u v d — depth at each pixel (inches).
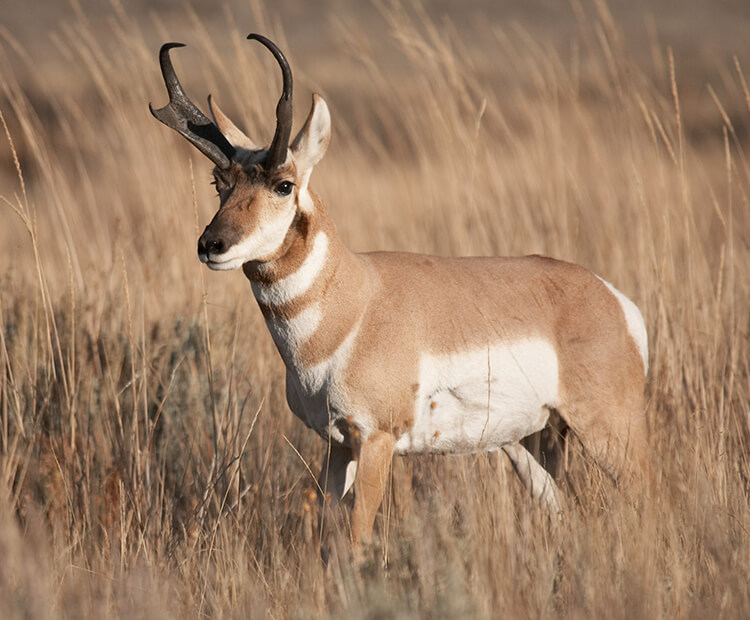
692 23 5000.0
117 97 1342.3
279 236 716.0
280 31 1488.7
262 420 920.3
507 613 603.8
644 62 3732.8
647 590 620.7
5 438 824.3
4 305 1035.3
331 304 738.2
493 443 800.9
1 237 1533.0
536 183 1397.6
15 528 691.4
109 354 936.3
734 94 1350.9
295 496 849.5
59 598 635.5
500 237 1234.6
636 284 1146.7
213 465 820.6
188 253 1213.7
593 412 796.0
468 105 1267.2
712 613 617.6
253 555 725.3
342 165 1809.8
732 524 724.0
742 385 984.9
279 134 700.7
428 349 753.0
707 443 832.9
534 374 782.5
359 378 736.3
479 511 711.7
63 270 1259.8
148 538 756.6
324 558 737.0
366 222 1461.6
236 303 1058.7
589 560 651.5
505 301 783.7
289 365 759.1
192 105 743.1
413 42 1285.7
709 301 1077.8
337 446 781.3
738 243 1315.2
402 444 771.4
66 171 1948.8
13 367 936.3
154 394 947.3
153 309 1088.2
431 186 1397.6
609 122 1496.1
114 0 1454.2
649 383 968.3
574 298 805.9
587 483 789.9
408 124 1483.8
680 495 764.0
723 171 2176.4
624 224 1365.7
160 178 1277.1
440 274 782.5
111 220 1535.4
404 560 651.5
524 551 695.7
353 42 1482.5
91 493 816.9
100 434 878.4
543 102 1414.9
